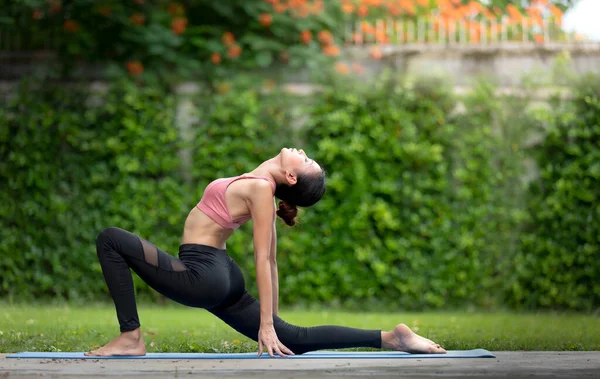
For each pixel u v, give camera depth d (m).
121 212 13.19
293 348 5.90
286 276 13.10
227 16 15.12
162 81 13.53
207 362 5.48
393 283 13.15
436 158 13.12
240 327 6.00
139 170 13.22
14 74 13.59
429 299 13.09
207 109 13.34
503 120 13.28
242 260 13.05
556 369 5.17
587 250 13.03
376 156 13.17
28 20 14.14
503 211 13.20
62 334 8.00
